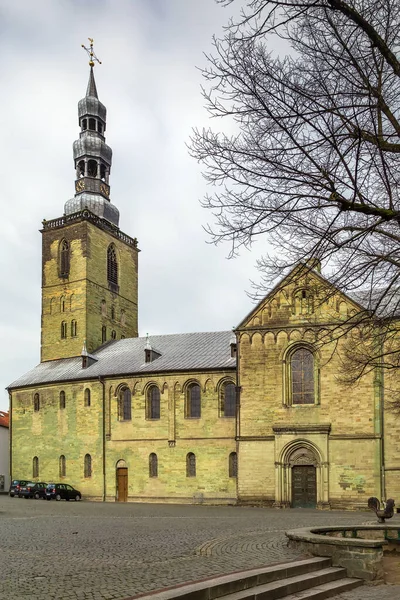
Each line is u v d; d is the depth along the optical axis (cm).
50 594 1792
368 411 6700
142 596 1764
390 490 6531
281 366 7069
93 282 9938
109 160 10881
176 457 7925
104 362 9038
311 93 1778
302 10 1702
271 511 6122
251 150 1850
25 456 9131
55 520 4462
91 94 10856
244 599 1953
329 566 2586
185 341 8856
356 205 1798
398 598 2188
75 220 10006
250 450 7056
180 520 4584
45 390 9056
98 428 8475
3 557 2469
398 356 2861
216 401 7850
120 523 4209
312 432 6806
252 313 7231
